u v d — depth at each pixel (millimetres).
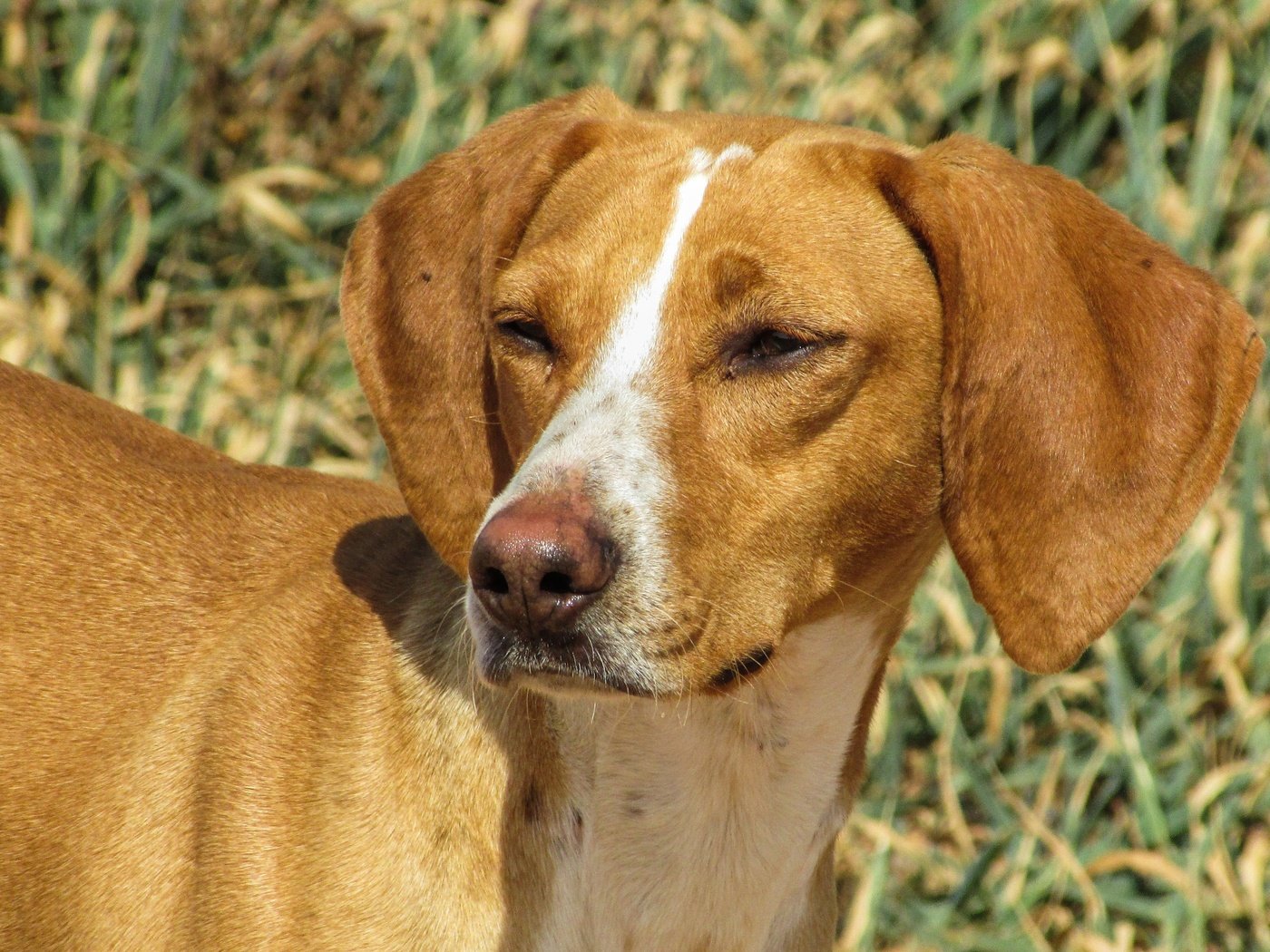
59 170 10164
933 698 9117
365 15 10414
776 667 5602
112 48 10367
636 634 4930
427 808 5434
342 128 10477
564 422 5117
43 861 5938
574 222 5500
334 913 5391
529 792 5477
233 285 10383
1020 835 9031
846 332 5258
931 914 8844
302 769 5594
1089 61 10383
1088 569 5473
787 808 5762
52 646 6074
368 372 5996
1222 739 9211
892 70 10617
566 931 5543
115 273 9938
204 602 6148
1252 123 10156
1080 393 5422
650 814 5594
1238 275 9812
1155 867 8672
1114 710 8906
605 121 5828
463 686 5469
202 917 5555
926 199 5453
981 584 5578
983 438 5469
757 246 5250
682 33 10617
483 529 4859
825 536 5410
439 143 10273
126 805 5836
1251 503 9047
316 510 6441
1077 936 8734
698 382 5234
